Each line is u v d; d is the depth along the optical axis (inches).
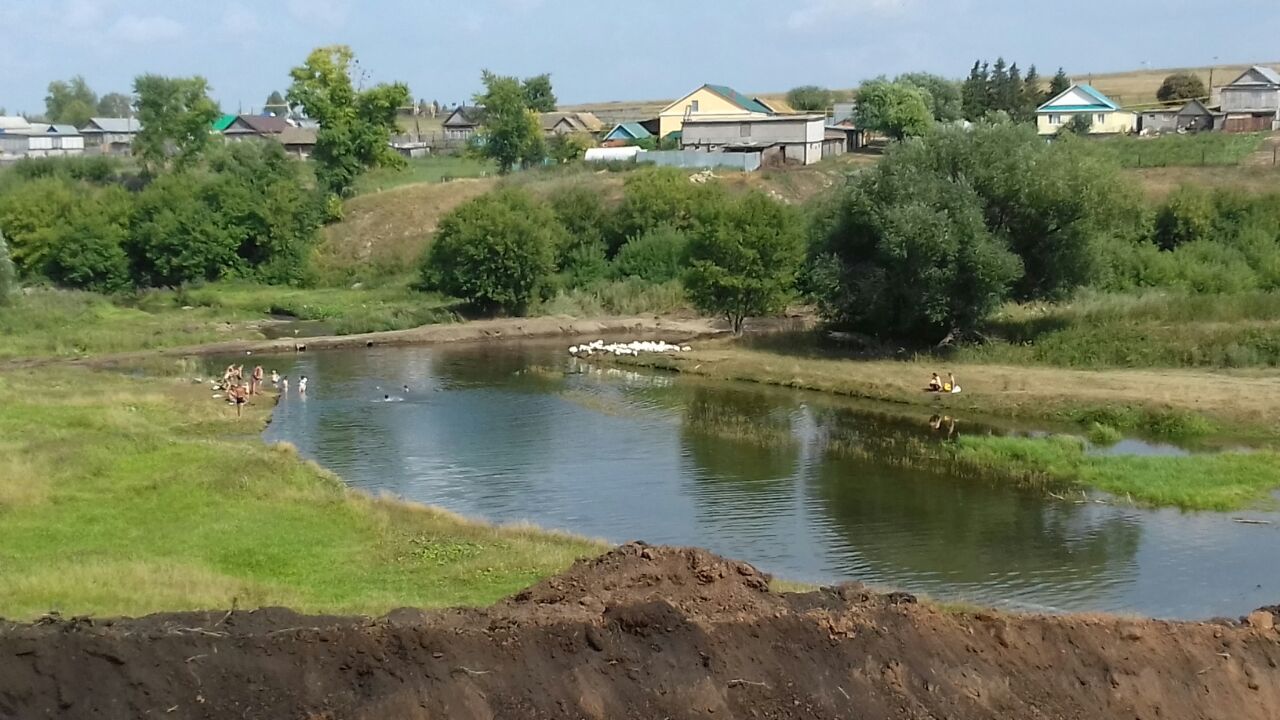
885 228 1958.7
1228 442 1413.6
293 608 741.3
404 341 2385.6
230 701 492.7
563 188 3302.2
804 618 615.2
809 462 1353.3
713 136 4018.2
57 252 3063.5
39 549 900.6
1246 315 2004.2
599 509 1154.7
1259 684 653.9
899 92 4382.4
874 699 588.1
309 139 4911.4
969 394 1673.2
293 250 3223.4
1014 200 2011.6
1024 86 5113.2
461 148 4950.8
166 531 969.5
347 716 501.4
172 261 3090.6
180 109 4008.4
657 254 2930.6
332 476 1228.5
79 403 1526.8
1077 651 643.5
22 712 462.0
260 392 1785.2
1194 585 928.9
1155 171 3053.6
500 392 1830.7
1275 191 2719.0
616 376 1994.3
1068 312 2134.6
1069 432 1503.4
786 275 2262.6
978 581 937.5
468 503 1175.0
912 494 1211.2
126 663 490.6
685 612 616.1
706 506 1165.1
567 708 537.6
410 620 581.9
